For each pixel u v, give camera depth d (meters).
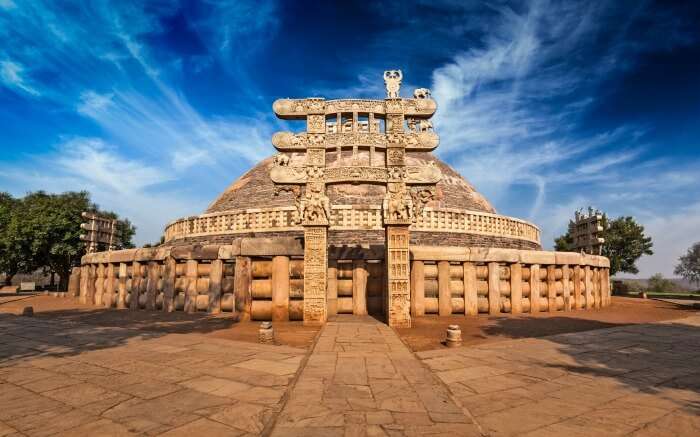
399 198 12.41
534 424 4.39
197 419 4.44
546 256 17.11
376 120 13.08
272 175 12.69
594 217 25.38
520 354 8.04
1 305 20.94
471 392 5.54
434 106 12.96
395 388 5.54
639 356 7.94
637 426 4.36
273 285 13.17
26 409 4.81
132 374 6.37
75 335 10.30
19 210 39.78
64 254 38.22
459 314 15.13
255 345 8.80
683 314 17.02
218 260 15.62
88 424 4.32
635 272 45.69
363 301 14.45
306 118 13.07
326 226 12.47
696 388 5.82
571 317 15.02
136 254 18.19
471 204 29.61
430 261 15.06
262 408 4.77
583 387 5.81
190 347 8.56
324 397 5.13
